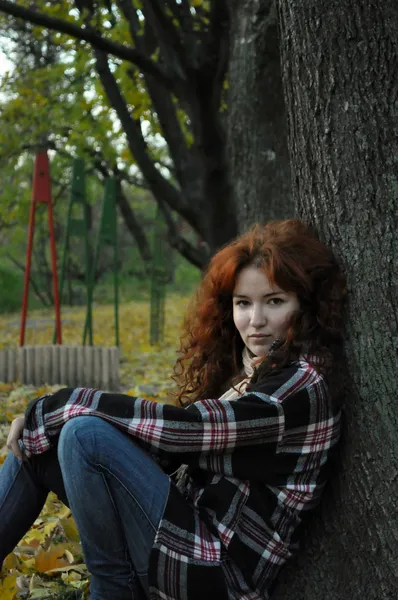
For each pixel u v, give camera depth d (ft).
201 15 23.63
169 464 7.16
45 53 34.91
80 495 6.28
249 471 6.30
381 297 6.50
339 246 6.77
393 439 6.43
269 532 6.32
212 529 6.30
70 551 9.17
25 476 6.91
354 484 6.62
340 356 6.74
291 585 7.03
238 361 7.70
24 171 44.80
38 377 20.89
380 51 6.49
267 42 17.06
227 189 22.62
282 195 17.54
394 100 6.49
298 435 6.32
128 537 6.34
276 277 6.59
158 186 24.16
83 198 26.50
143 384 21.18
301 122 7.06
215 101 21.94
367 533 6.56
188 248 28.71
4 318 58.44
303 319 6.68
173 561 6.11
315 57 6.77
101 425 6.34
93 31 19.52
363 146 6.59
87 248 26.71
